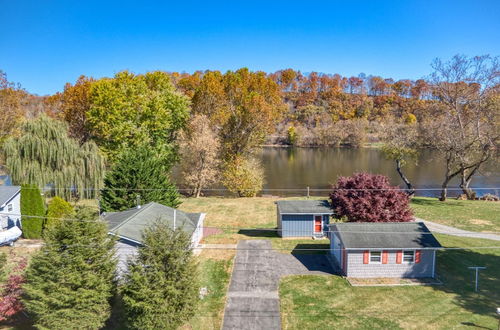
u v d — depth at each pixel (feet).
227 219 100.58
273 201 123.85
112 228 59.82
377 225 67.26
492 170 150.71
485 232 83.66
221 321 50.01
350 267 62.34
